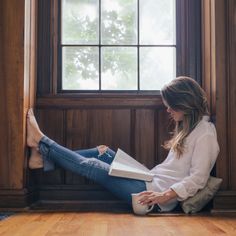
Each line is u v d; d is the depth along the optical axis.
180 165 2.22
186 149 2.21
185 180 2.11
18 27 2.30
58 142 2.57
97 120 2.58
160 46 2.73
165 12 2.73
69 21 2.73
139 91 2.71
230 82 2.26
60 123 2.58
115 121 2.58
